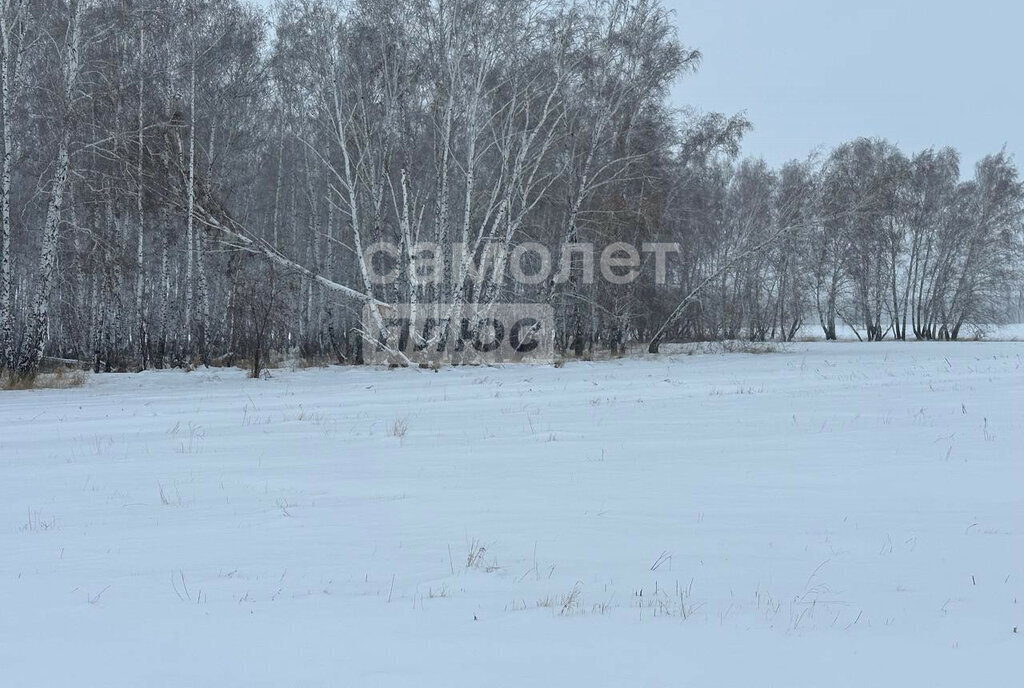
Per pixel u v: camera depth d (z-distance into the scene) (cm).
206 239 3312
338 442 1302
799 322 5756
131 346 3588
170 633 496
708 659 449
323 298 3753
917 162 6272
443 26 3116
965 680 421
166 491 941
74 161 2975
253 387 2402
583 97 3469
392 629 500
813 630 496
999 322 6406
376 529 756
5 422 1617
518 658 452
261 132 3881
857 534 721
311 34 3139
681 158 4153
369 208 3622
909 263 6444
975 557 650
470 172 3169
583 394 2048
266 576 619
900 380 2300
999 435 1258
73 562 664
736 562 642
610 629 498
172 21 3080
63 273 3238
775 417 1529
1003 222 6234
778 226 4134
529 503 854
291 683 420
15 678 430
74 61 2623
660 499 865
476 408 1778
